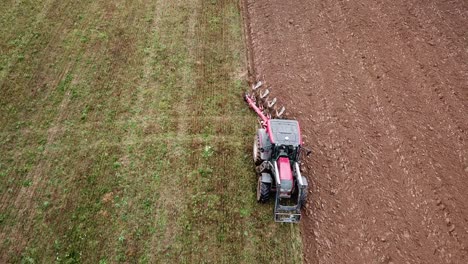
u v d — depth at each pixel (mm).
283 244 11172
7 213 11672
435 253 11008
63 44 17469
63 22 18625
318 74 16234
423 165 13117
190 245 11055
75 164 12938
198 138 13766
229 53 17188
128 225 11453
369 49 17344
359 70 16391
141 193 12203
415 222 11672
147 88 15539
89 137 13766
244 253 10930
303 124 14320
